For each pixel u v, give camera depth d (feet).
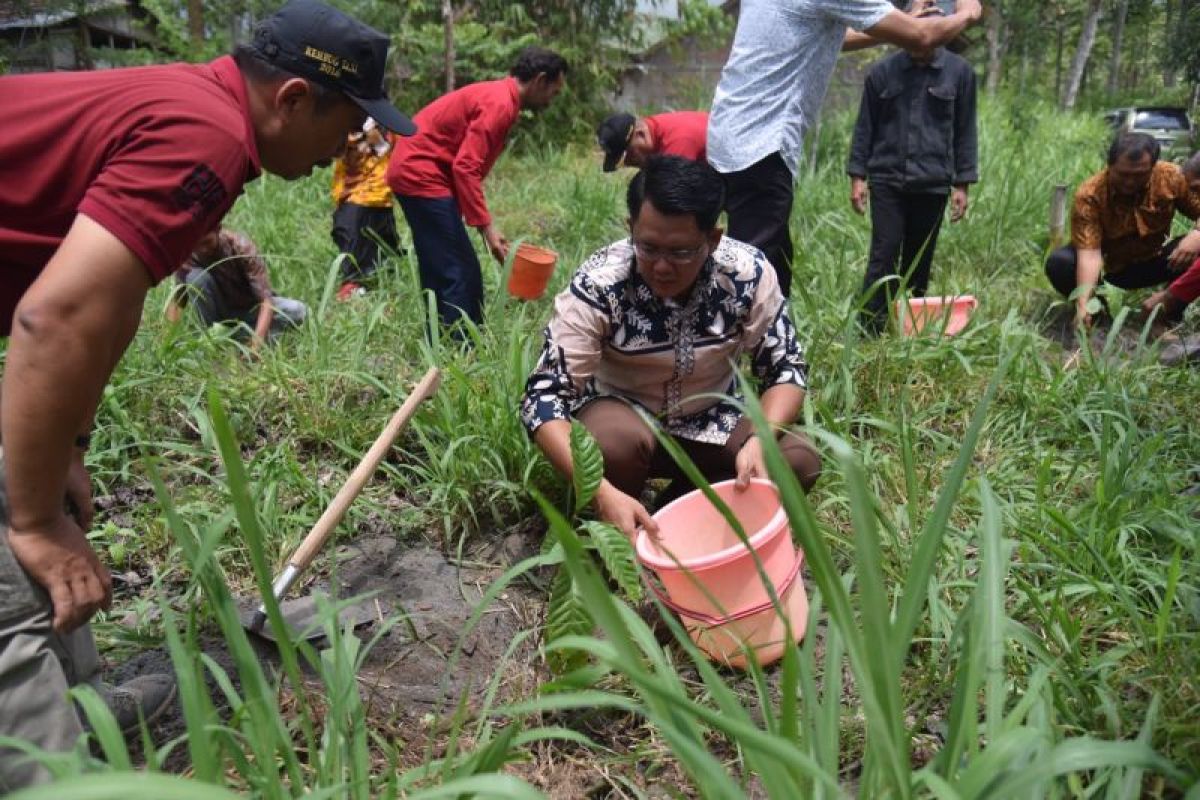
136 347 11.57
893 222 15.26
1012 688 6.27
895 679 3.88
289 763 4.81
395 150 14.49
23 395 4.63
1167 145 53.98
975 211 20.62
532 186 28.14
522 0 43.62
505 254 14.75
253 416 11.05
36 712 5.22
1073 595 7.50
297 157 5.75
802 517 3.75
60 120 4.92
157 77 5.12
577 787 6.39
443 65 39.91
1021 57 82.02
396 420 7.68
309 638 7.67
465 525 9.23
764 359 8.80
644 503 10.06
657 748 6.63
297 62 5.43
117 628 7.73
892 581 7.98
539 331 13.37
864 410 11.65
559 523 3.51
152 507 9.59
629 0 44.62
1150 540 8.39
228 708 6.98
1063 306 16.67
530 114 41.34
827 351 12.16
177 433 10.86
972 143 15.94
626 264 8.23
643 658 7.14
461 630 8.11
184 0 38.01
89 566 5.27
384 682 7.43
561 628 6.68
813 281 15.67
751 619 7.16
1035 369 12.19
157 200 4.75
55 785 2.79
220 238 13.42
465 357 11.89
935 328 13.51
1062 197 17.99
